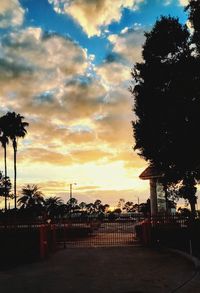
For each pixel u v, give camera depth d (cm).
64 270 1395
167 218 2272
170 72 2197
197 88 2131
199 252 1673
